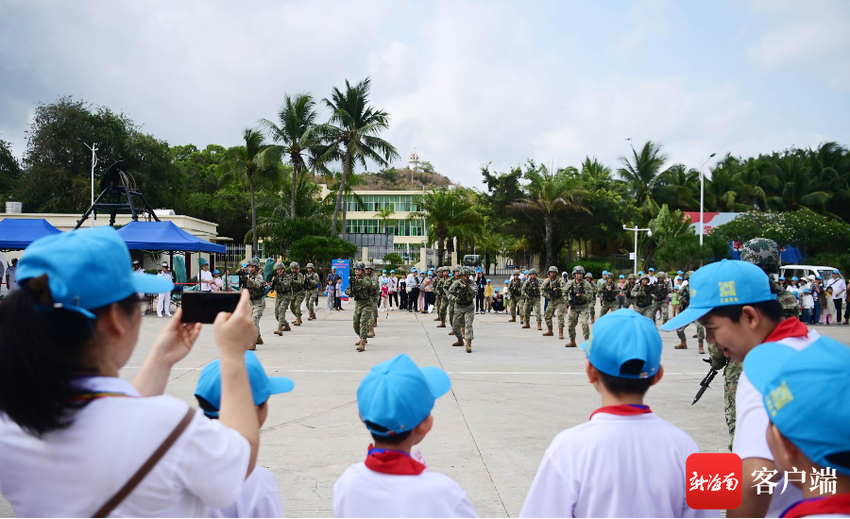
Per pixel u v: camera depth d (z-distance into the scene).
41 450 1.37
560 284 15.29
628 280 15.90
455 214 45.22
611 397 2.15
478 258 30.72
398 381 2.09
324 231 35.72
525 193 45.81
